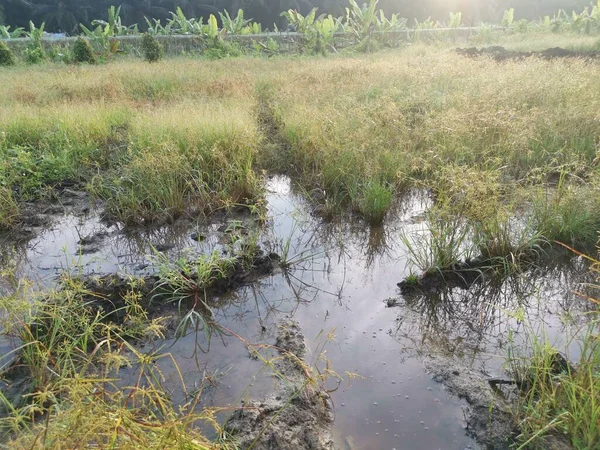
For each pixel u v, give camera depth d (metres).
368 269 4.66
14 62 18.59
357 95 9.80
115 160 7.02
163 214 5.70
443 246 4.43
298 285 4.40
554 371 3.12
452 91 9.57
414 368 3.33
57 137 7.42
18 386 3.07
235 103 9.19
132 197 5.71
